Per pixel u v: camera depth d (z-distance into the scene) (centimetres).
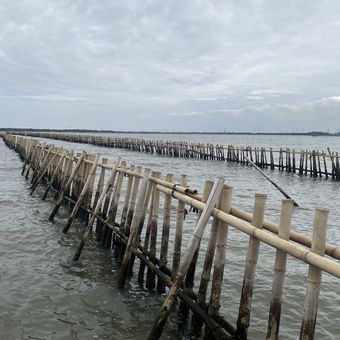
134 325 676
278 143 12756
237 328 555
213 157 4588
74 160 1589
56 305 736
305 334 441
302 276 914
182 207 733
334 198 2195
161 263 793
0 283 816
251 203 1934
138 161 4412
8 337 627
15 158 4106
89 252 1040
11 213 1460
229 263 978
